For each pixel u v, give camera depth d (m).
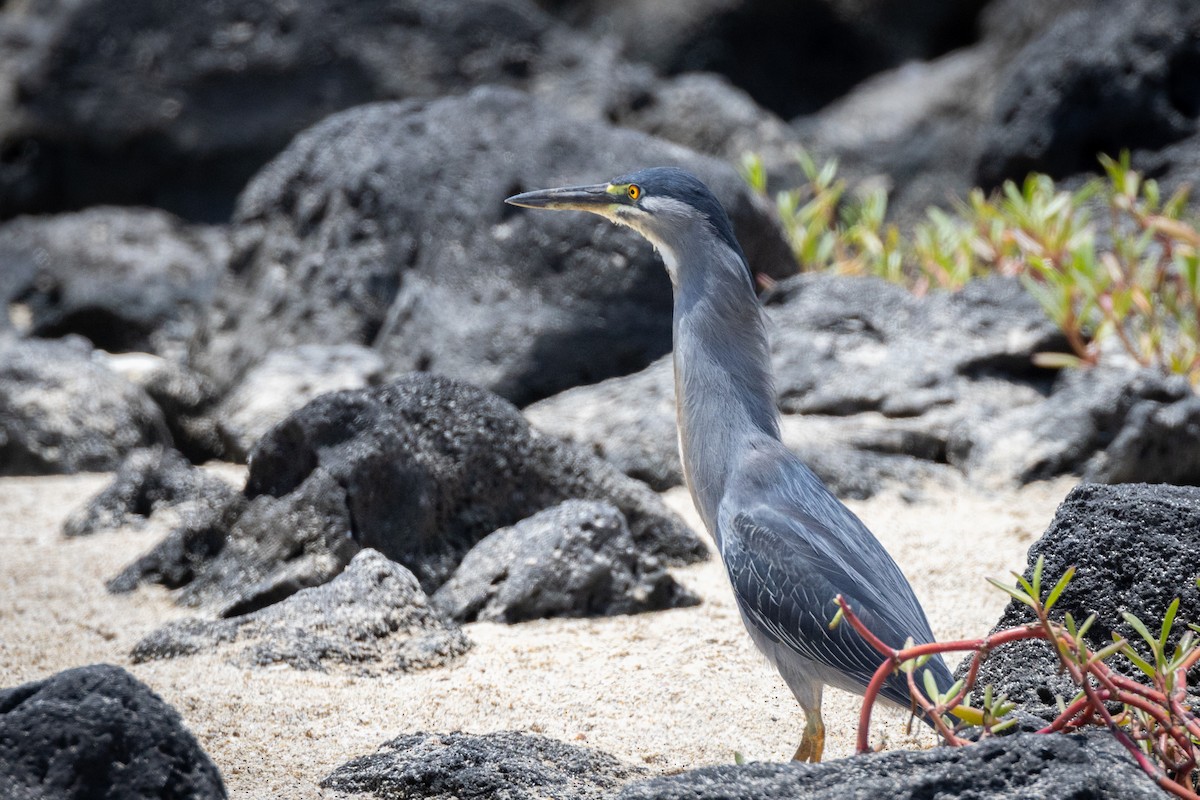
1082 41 18.86
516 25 22.34
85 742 4.75
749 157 17.09
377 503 9.45
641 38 28.23
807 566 6.44
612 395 13.30
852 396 12.96
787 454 7.02
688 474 7.37
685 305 7.42
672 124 21.14
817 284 14.33
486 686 7.79
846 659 6.27
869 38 27.83
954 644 5.29
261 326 15.74
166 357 18.64
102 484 13.41
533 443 10.10
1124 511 6.66
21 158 23.25
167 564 9.99
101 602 9.73
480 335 14.40
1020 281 13.99
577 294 14.46
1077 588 6.61
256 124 22.64
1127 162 16.14
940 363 13.15
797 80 28.25
